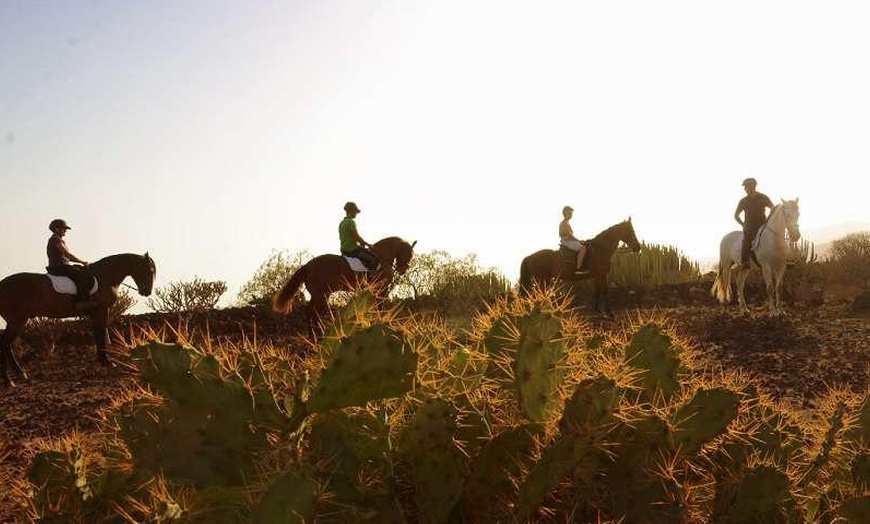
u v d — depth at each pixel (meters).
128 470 2.72
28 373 13.57
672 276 21.88
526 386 2.53
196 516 2.22
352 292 2.87
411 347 2.40
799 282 19.48
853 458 2.94
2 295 12.74
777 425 3.24
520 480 2.49
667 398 3.06
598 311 18.23
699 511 2.65
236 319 17.33
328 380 2.36
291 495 2.06
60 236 13.38
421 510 2.48
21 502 2.78
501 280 19.66
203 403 2.36
